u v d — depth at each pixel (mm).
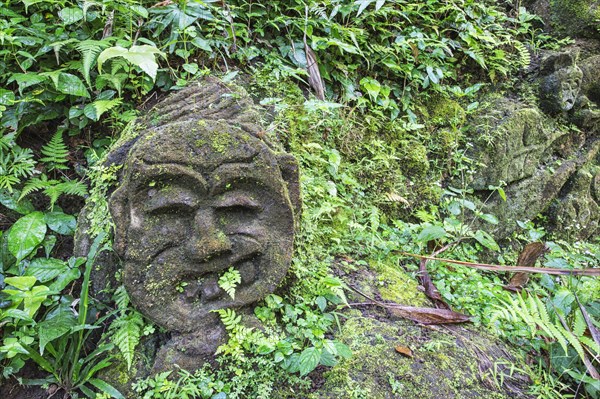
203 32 3160
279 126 2994
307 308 2285
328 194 2994
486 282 3012
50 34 2734
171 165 1993
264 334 2090
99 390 2029
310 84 3395
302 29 3391
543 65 4359
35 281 2053
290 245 2201
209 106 2410
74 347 2088
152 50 2527
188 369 1994
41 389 2059
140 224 2010
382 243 2979
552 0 4809
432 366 2152
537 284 3197
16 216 2553
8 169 2498
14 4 2842
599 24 4578
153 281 2025
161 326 2043
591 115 4438
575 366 2268
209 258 2047
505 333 2527
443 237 3146
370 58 3746
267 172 2115
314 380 2018
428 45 3914
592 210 4539
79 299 2242
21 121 2609
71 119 2703
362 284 2656
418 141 3752
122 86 2764
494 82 4367
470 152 3912
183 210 2043
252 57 3211
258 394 1919
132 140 2254
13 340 1935
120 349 2027
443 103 4012
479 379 2172
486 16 4461
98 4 2693
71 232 2471
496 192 3949
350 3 3678
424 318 2436
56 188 2494
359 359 2109
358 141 3484
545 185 4211
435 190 3689
